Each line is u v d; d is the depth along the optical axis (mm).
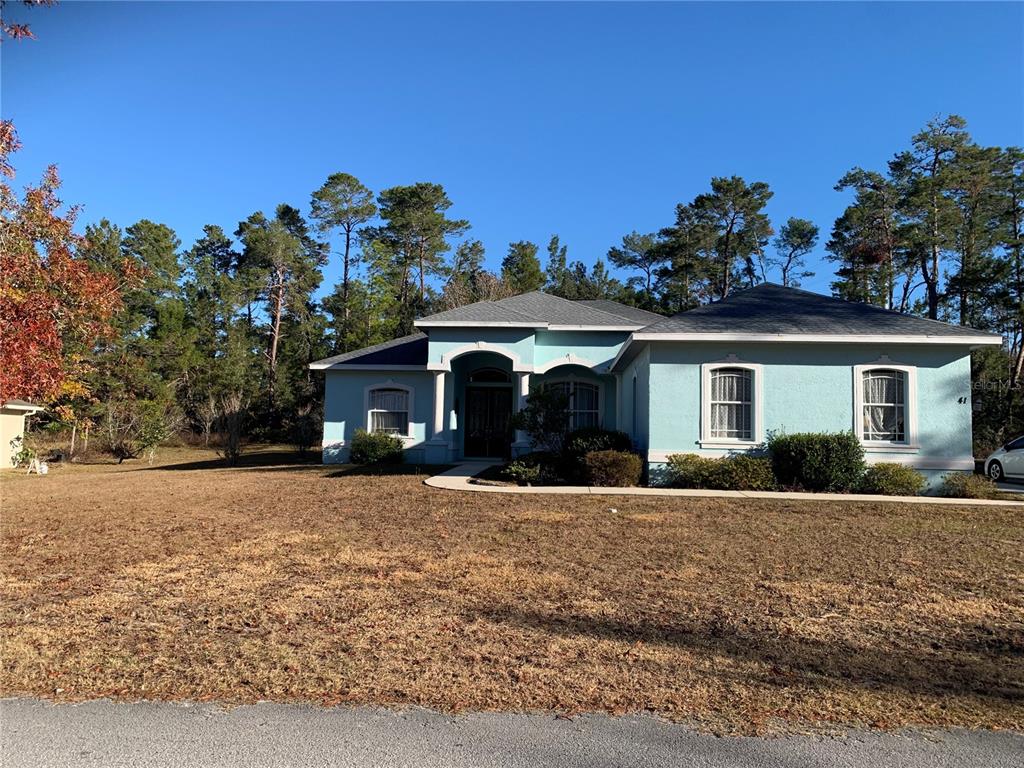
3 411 27031
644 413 16391
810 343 15242
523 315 20203
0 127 10734
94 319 15492
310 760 3555
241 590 6730
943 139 41500
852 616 6117
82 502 13312
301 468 20484
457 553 8383
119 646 5156
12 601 6371
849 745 3766
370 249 52562
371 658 4949
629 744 3758
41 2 8992
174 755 3594
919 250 40375
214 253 60656
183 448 38438
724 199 51812
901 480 14250
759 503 12398
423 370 21922
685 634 5582
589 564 7891
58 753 3605
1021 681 4699
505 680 4598
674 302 56469
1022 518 11195
